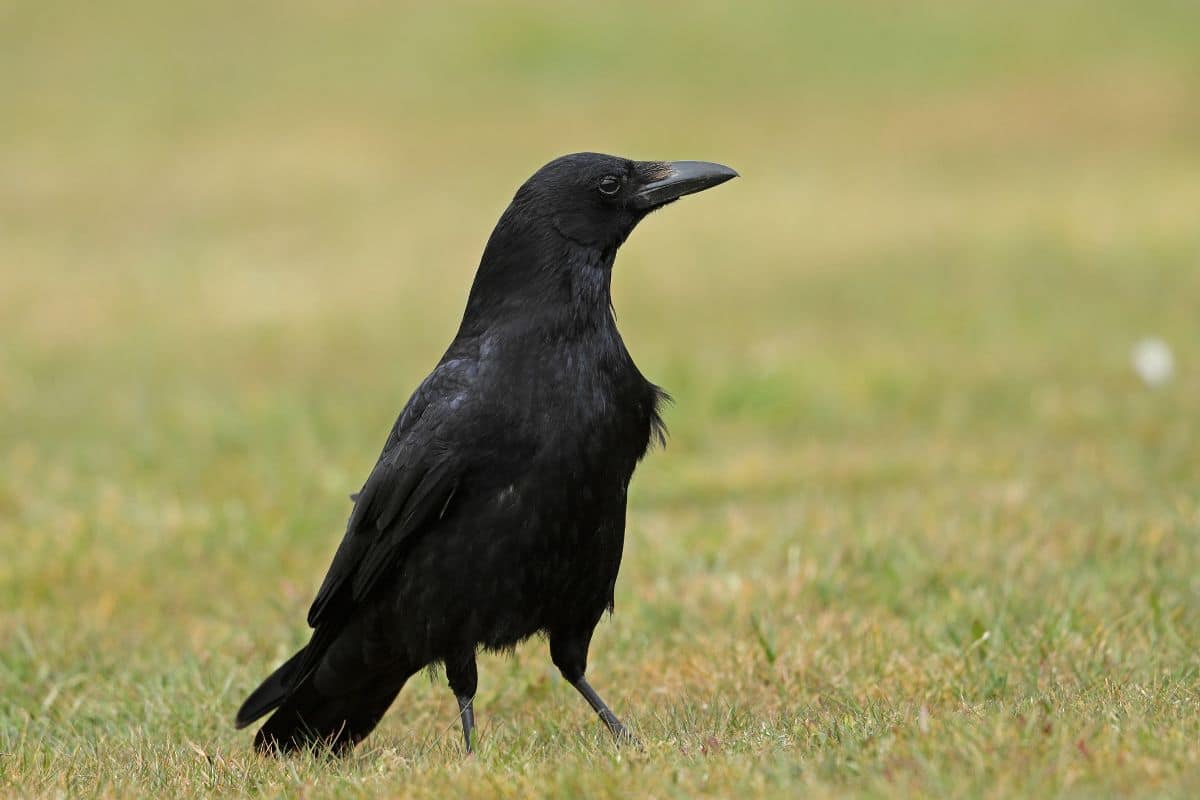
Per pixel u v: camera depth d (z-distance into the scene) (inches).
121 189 1267.2
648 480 526.3
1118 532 394.3
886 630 342.0
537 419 273.9
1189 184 1125.1
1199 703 253.4
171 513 478.0
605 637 363.6
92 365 753.0
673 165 299.0
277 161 1348.4
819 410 612.4
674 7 1726.1
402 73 1595.7
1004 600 349.7
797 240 1031.0
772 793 216.5
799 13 1697.8
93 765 278.1
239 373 732.7
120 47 1669.5
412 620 283.9
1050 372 644.7
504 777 237.3
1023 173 1213.7
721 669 330.6
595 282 289.7
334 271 1002.7
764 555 409.4
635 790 223.8
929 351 701.3
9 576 429.1
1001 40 1592.0
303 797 244.2
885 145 1341.0
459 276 983.0
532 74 1581.0
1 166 1339.8
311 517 479.2
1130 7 1649.9
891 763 221.6
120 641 381.1
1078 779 208.5
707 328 790.5
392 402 647.8
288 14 1756.9
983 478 490.9
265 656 363.3
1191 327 714.8
